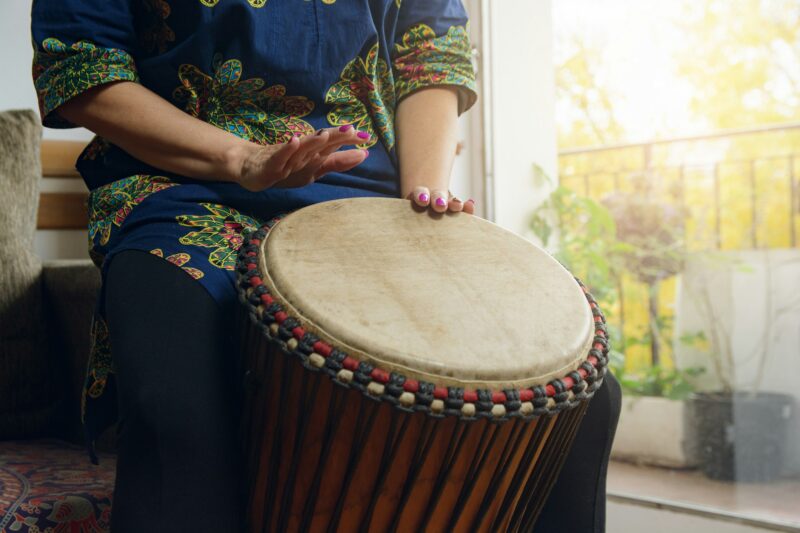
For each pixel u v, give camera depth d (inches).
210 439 29.7
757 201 152.2
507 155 99.8
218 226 35.7
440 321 29.8
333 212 35.4
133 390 30.0
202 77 39.4
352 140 33.3
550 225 106.5
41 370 59.4
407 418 28.3
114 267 34.0
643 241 148.4
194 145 35.9
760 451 107.1
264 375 30.6
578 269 125.6
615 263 143.3
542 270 35.3
